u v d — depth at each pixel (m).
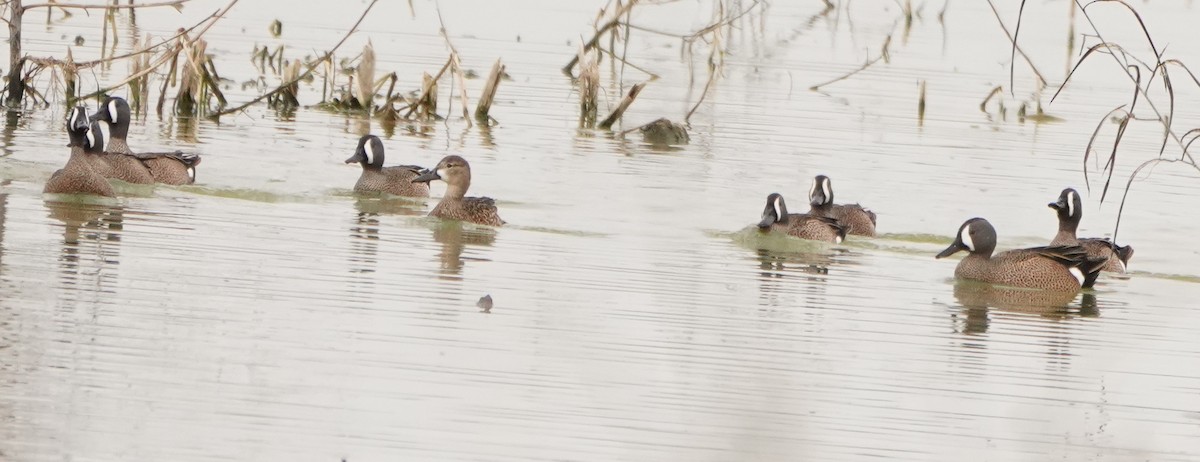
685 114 32.47
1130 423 14.15
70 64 28.88
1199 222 24.72
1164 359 16.53
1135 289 20.19
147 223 20.03
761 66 39.78
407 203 23.06
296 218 21.20
